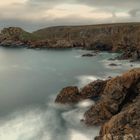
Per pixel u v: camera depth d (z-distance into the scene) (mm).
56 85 64312
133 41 150500
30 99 50562
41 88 61031
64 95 44500
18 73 84000
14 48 176375
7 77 76562
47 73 83375
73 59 120625
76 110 41094
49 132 33000
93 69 89250
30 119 38188
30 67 98625
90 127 34031
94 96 44531
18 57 131125
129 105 33531
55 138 31203
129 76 35500
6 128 34344
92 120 34688
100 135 28625
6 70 90750
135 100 33906
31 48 176750
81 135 32000
